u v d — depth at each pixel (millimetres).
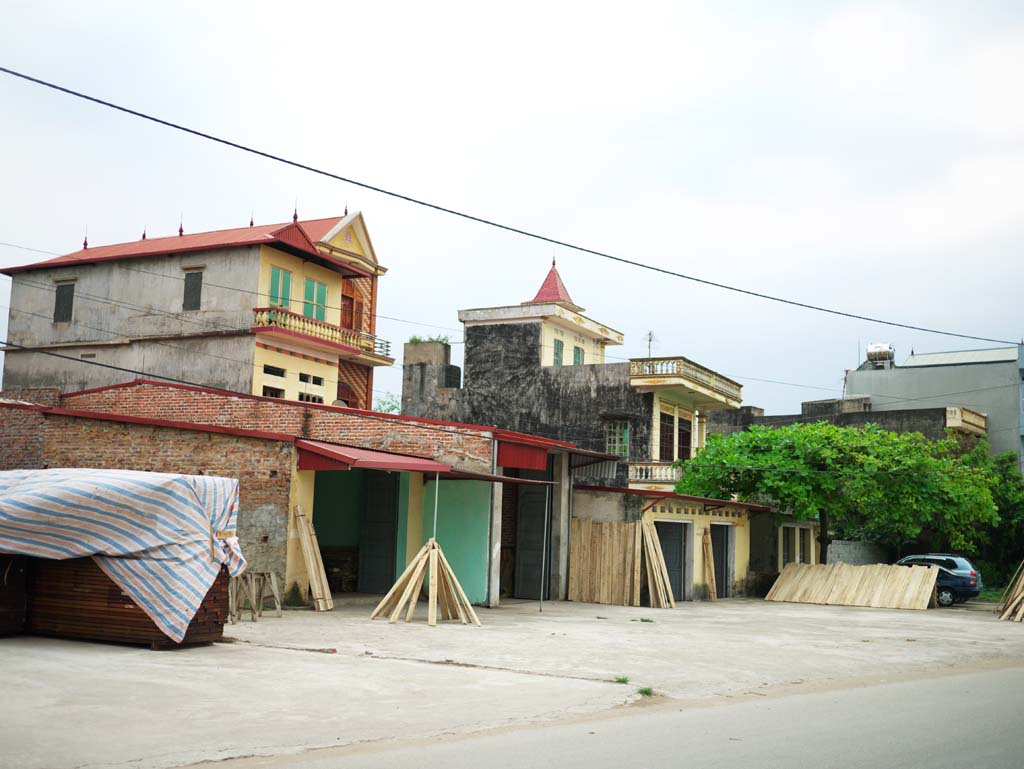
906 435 32781
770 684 12203
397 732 8375
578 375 40688
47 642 12508
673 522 27781
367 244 39219
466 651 13836
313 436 23484
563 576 25562
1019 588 25016
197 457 19750
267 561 18891
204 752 7398
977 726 9227
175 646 12594
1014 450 50969
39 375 36250
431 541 18094
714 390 41062
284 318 33312
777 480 30547
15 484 13055
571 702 10117
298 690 10078
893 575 29016
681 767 7180
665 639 16781
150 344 34344
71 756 7090
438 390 43406
